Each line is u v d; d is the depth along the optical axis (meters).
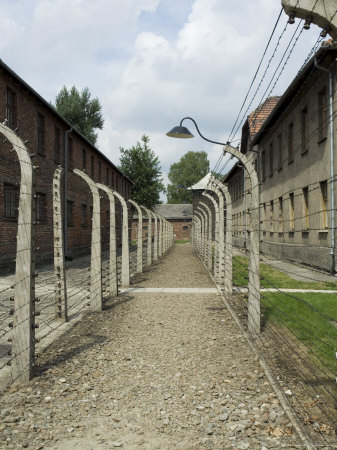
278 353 6.33
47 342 7.10
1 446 3.78
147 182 59.78
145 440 3.90
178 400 4.78
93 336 7.55
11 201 18.08
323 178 16.75
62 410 4.54
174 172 91.62
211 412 4.45
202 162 90.81
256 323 7.53
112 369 5.82
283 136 23.20
